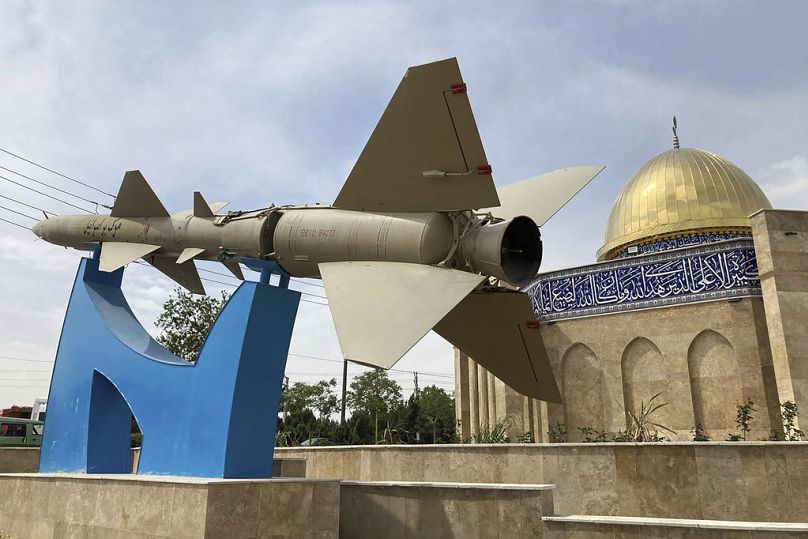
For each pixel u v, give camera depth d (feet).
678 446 34.12
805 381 52.08
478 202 28.22
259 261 35.35
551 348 67.67
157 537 26.73
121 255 42.29
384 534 31.01
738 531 24.47
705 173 79.92
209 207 40.91
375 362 25.45
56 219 46.24
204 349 31.63
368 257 31.68
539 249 30.19
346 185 30.01
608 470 35.73
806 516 30.94
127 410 39.04
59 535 31.91
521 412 65.72
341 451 50.19
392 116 26.07
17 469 57.88
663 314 62.18
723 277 59.82
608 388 63.46
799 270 55.31
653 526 25.93
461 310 32.78
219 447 29.17
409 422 193.98
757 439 55.21
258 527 26.45
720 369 58.95
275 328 31.14
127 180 42.65
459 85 24.14
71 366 39.86
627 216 83.56
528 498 28.07
